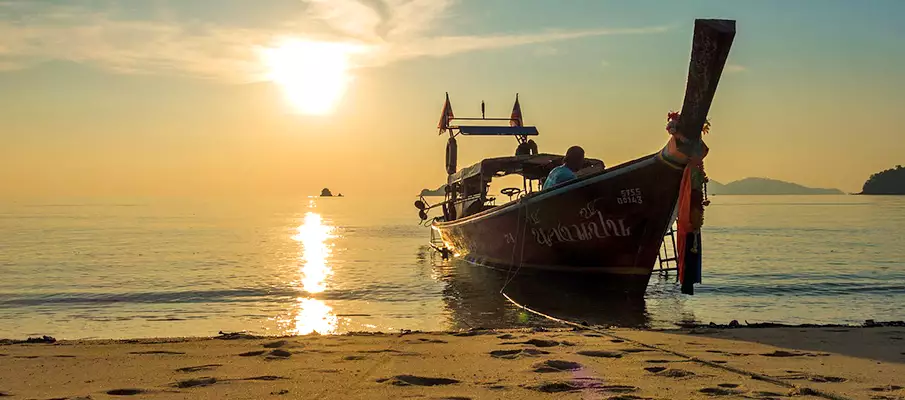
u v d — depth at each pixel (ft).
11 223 238.48
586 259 54.85
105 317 46.09
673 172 45.11
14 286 62.69
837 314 46.16
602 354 22.76
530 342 25.76
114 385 17.80
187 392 16.90
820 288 60.13
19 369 20.16
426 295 55.42
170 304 52.03
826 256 93.09
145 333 39.27
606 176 50.06
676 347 24.70
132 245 124.67
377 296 55.16
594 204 51.70
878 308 49.08
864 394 16.51
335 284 63.21
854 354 23.13
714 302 51.42
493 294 55.47
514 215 60.49
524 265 62.03
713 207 472.85
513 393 16.58
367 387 17.37
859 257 91.30
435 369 19.94
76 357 22.43
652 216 49.19
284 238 150.41
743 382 17.87
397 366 20.51
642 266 51.90
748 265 80.38
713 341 26.35
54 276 71.77
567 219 54.34
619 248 52.29
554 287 58.13
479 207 74.59
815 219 241.96
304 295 56.24
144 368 20.30
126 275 72.49
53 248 116.06
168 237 153.58
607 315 44.29
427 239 145.28
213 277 70.18
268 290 59.31
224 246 121.90
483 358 22.03
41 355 22.89
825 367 20.43
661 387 17.21
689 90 38.04
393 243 131.13
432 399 15.92
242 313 47.19
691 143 39.52
